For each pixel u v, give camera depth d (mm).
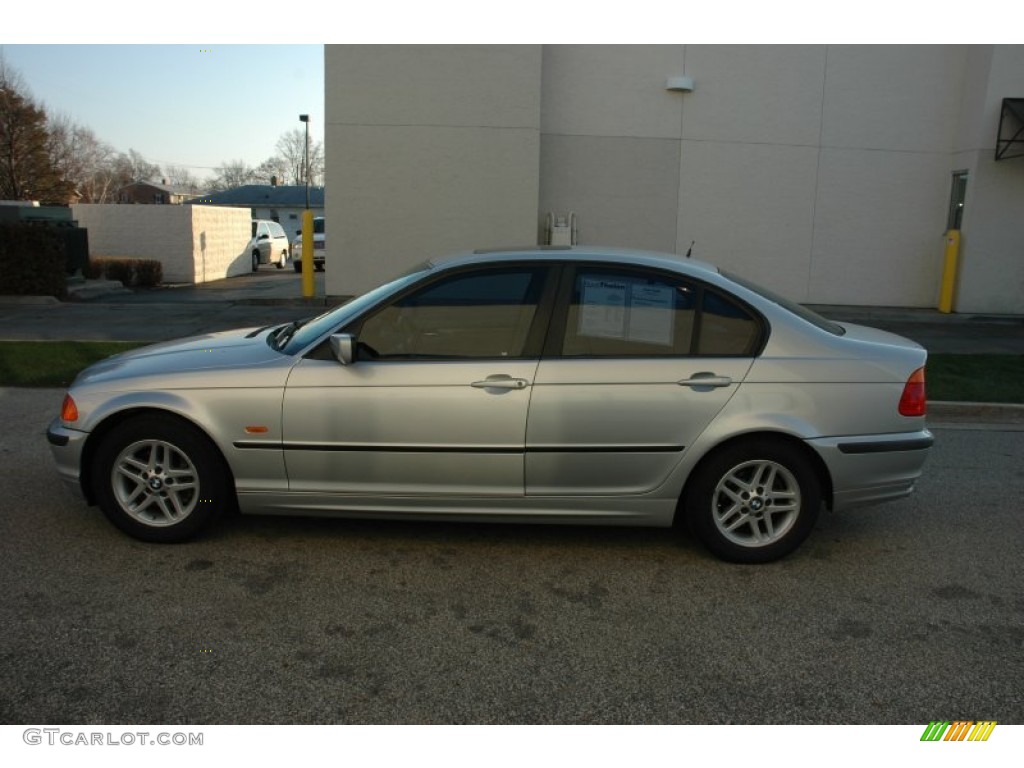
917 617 3836
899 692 3221
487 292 4254
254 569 4160
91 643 3408
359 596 3906
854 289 15445
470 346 4219
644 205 15062
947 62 14758
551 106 14750
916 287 15453
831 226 15219
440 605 3842
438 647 3465
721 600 3963
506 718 3006
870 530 4961
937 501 5520
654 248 15156
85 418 4285
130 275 20125
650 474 4227
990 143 14312
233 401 4207
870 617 3826
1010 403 8094
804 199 15125
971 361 10203
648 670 3334
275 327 5176
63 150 42531
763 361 4203
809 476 4258
